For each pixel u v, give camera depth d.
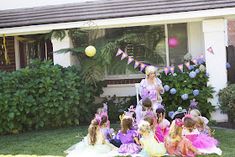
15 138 9.19
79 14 11.13
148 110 8.28
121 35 11.88
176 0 10.99
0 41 13.09
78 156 7.16
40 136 9.22
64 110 10.04
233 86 9.87
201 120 7.95
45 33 12.01
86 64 10.90
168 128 7.75
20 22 11.23
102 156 7.09
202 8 10.12
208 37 10.42
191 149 6.85
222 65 10.38
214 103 10.37
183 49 11.88
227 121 10.30
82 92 10.53
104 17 10.68
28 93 9.92
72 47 11.43
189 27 11.80
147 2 11.21
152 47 11.91
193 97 10.22
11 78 9.75
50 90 9.90
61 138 8.84
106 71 12.12
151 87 9.17
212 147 7.26
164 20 10.56
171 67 10.62
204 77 10.41
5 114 9.62
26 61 13.36
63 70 10.76
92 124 7.49
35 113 9.95
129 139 7.33
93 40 11.53
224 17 10.47
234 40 15.17
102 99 11.92
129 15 10.55
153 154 6.71
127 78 12.07
